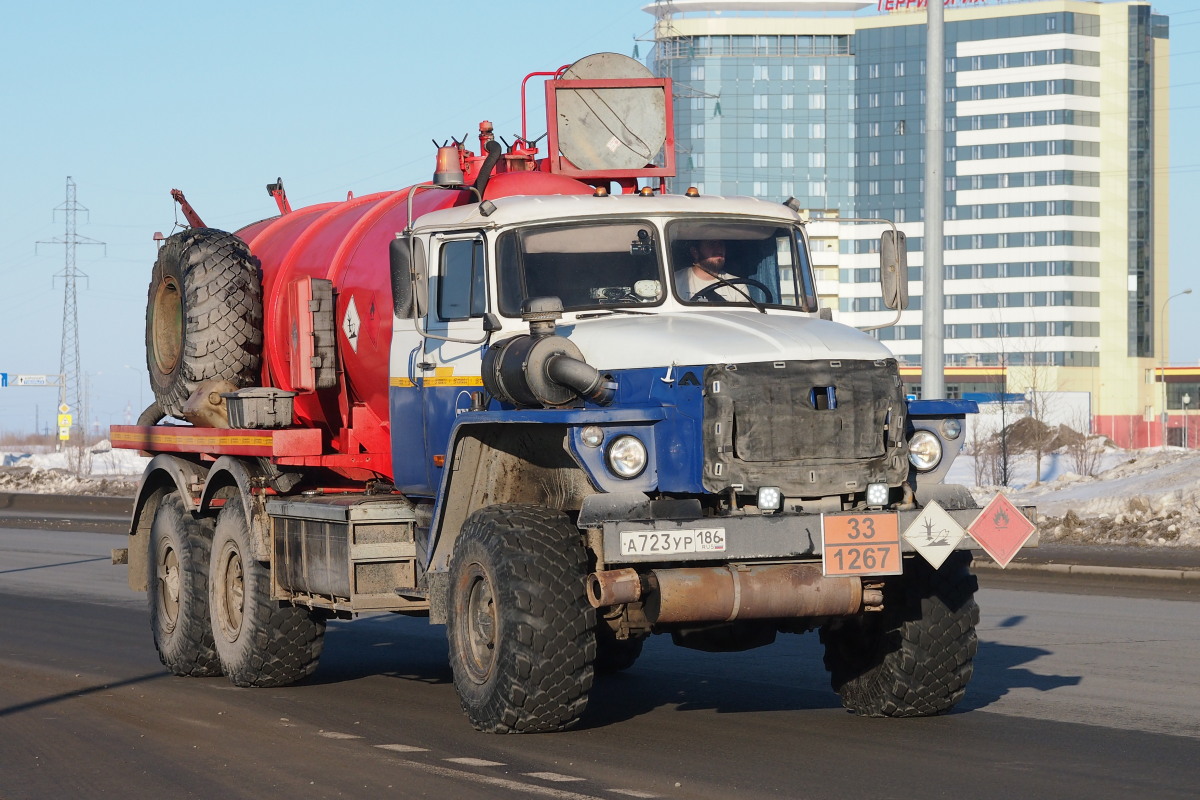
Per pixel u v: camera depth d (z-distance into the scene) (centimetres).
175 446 1359
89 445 8888
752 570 865
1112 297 15050
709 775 795
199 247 1334
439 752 876
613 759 841
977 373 12644
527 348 923
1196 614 1597
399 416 1102
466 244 1038
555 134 1150
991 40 14950
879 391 884
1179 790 756
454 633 936
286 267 1325
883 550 861
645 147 1165
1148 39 15112
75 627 1642
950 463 938
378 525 1082
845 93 15362
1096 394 14938
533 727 895
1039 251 14875
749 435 858
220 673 1290
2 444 12425
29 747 930
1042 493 3141
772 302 1043
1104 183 15038
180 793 784
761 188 15425
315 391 1241
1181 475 2827
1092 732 930
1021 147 14925
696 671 1249
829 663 1012
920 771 805
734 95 15412
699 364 866
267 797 767
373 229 1230
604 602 846
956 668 964
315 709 1077
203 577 1282
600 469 862
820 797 741
